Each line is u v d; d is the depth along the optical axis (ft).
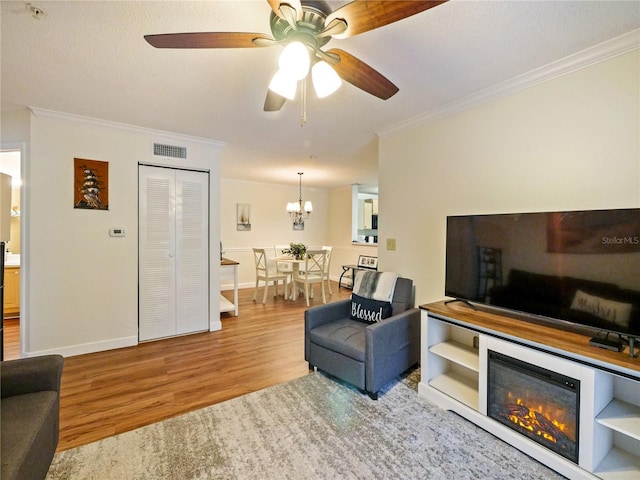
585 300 5.31
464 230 7.35
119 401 7.13
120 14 4.80
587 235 5.30
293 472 5.05
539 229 5.95
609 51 5.54
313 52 4.66
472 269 7.18
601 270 5.14
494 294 6.72
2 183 10.39
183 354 9.86
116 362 9.20
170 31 5.22
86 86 7.24
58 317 9.32
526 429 5.50
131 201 10.39
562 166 6.27
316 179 20.51
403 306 8.78
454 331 8.02
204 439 5.83
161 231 11.02
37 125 8.89
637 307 4.74
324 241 25.43
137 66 6.34
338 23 3.86
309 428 6.17
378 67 6.34
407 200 9.58
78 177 9.51
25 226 8.87
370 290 9.12
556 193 6.36
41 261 9.04
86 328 9.75
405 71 6.49
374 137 11.02
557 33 5.23
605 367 4.53
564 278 5.59
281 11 3.84
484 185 7.59
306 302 17.10
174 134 10.86
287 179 20.62
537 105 6.61
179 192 11.34
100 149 9.83
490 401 6.00
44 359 5.02
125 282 10.36
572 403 4.89
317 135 10.89
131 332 10.51
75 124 9.41
